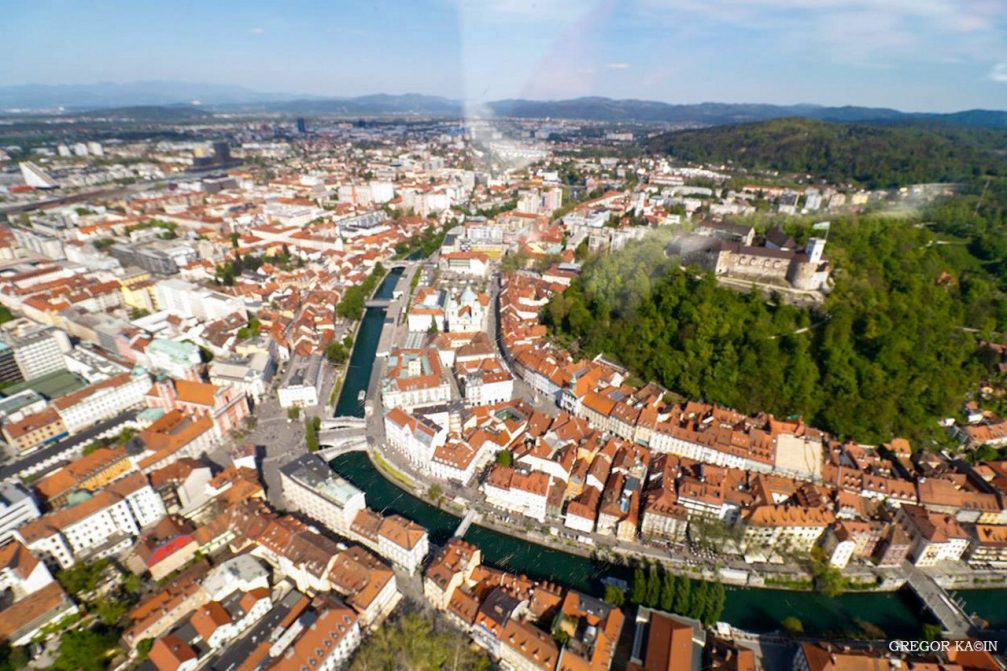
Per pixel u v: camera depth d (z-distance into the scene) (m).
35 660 138.00
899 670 132.38
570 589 163.75
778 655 148.12
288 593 154.88
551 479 198.38
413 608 155.88
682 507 182.12
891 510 187.50
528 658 135.38
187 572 160.62
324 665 131.38
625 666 139.50
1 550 151.75
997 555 174.50
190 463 196.50
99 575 160.50
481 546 181.38
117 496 174.12
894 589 171.75
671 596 152.00
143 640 139.50
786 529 176.38
